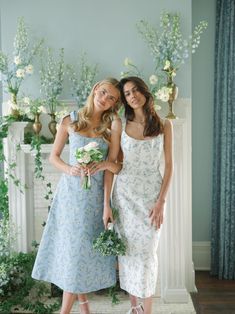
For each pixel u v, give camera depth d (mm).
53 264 2576
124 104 2490
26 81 3322
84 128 2473
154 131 2422
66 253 2459
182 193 3047
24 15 3289
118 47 3252
